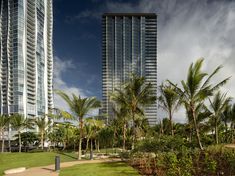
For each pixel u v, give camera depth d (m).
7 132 82.25
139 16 114.62
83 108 29.48
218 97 27.73
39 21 114.12
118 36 112.50
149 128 46.53
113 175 14.94
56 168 18.50
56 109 29.66
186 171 12.00
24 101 100.19
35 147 77.75
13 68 101.00
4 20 105.00
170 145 20.36
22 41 103.44
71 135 55.16
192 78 21.31
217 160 14.82
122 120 38.16
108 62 109.50
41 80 112.62
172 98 24.89
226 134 36.91
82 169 18.11
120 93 26.44
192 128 33.03
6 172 18.30
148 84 26.05
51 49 122.94
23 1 105.94
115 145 48.19
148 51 112.06
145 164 17.17
